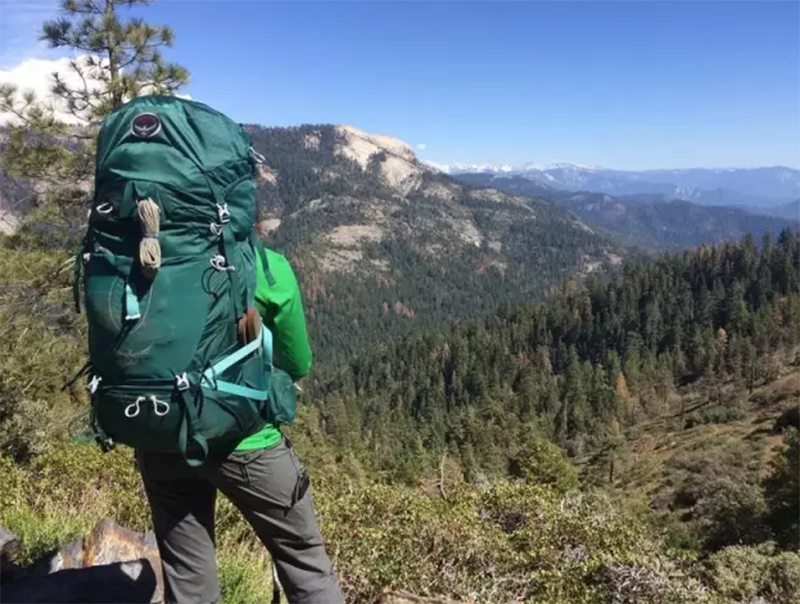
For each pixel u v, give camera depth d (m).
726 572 10.76
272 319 2.11
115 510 6.00
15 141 11.20
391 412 113.38
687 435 74.94
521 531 6.56
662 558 5.98
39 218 11.62
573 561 6.05
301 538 2.26
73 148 11.66
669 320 137.62
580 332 141.25
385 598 3.69
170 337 1.85
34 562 3.84
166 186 1.85
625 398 104.00
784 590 10.09
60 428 10.62
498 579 5.36
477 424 82.25
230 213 1.94
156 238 1.83
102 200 1.91
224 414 1.94
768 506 35.94
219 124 2.00
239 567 4.03
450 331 157.25
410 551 5.36
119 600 2.93
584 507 7.70
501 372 127.31
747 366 99.94
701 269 151.88
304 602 2.29
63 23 11.38
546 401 106.00
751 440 61.19
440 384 124.50
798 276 138.12
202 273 1.90
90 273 1.92
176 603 2.33
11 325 11.46
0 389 9.88
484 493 7.79
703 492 44.81
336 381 141.75
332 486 8.21
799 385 79.44
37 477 6.84
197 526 2.34
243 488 2.14
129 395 1.87
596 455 68.81
